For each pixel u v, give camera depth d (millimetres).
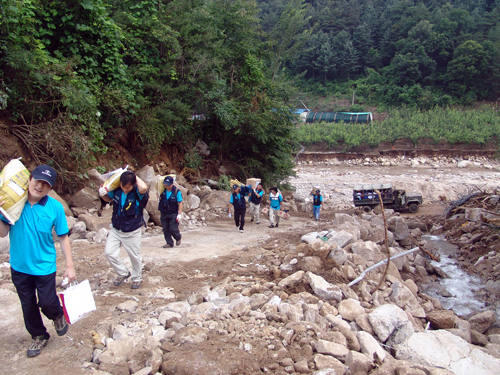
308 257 6664
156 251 8273
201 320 4578
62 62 10547
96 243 8352
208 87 16359
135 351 3873
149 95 14719
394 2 97875
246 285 6113
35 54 9531
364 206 21750
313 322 4762
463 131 54844
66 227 3764
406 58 75438
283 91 20516
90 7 10969
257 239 10031
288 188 22969
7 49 8945
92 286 5754
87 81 11367
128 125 13773
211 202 14461
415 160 52656
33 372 3502
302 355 4043
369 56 84750
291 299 5324
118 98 12070
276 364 3797
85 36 11750
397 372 3998
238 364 3689
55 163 10188
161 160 15461
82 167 10609
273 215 12367
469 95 69312
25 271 3547
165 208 8531
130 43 13664
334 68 81625
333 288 5801
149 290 5684
